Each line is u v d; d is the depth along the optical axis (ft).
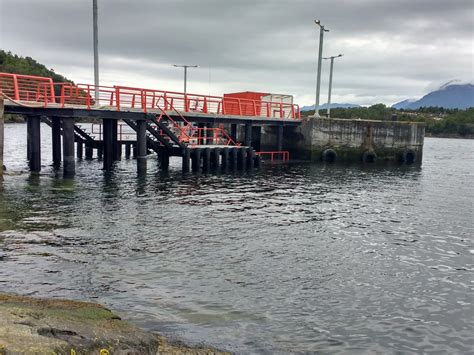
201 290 31.40
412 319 28.50
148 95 91.09
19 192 66.13
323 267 37.86
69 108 78.89
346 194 78.95
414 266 39.24
